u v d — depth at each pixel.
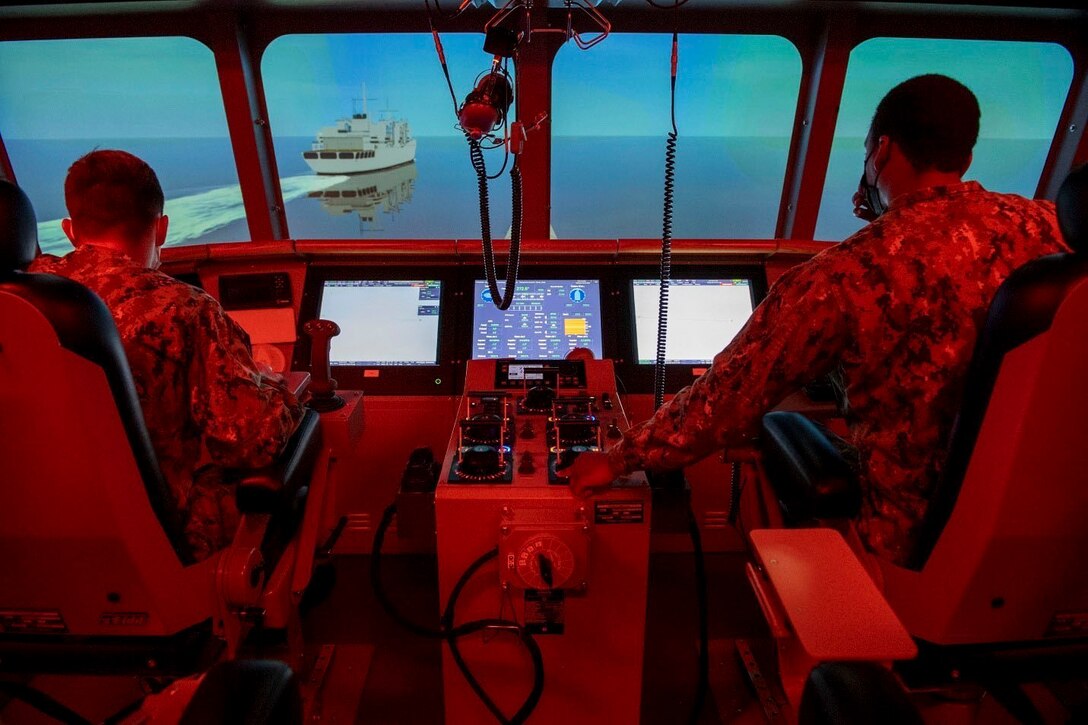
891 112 1.13
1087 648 1.06
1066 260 0.82
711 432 1.17
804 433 1.28
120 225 1.26
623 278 2.31
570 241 2.23
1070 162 3.46
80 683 1.71
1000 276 1.02
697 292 2.31
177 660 1.20
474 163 1.66
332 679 1.90
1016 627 1.00
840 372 1.16
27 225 0.92
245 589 1.21
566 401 1.72
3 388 0.93
